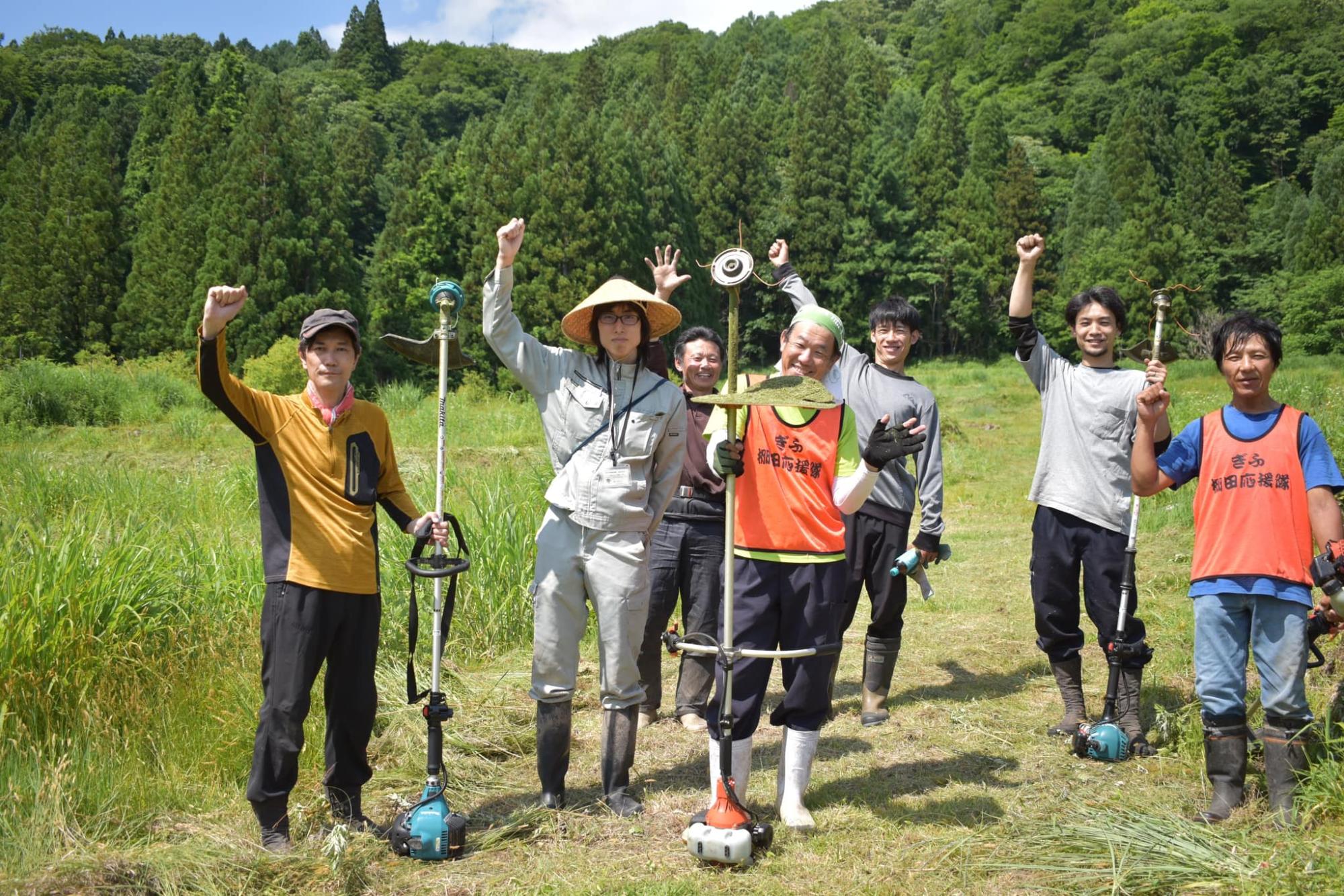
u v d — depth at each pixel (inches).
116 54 3969.0
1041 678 220.5
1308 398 814.5
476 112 4549.7
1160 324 175.3
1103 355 183.3
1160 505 406.6
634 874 132.5
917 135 2871.6
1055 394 184.9
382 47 4800.7
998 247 2650.1
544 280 1747.0
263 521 138.2
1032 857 133.6
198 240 1556.3
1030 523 450.0
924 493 193.9
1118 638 173.5
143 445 658.2
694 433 193.8
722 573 194.9
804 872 132.3
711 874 132.3
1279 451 142.0
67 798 142.6
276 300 1497.3
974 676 223.1
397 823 139.1
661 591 191.5
